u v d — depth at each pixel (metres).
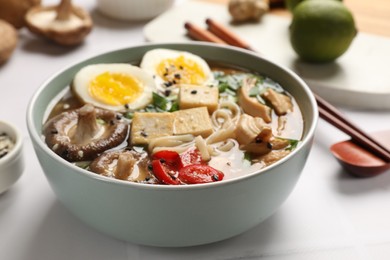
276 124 0.48
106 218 0.42
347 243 0.45
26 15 0.64
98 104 0.49
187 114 0.47
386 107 0.56
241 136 0.46
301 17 0.58
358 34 0.64
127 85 0.51
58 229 0.46
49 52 0.63
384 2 0.71
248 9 0.65
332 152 0.50
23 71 0.61
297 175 0.43
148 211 0.41
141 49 0.53
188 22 0.62
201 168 0.43
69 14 0.64
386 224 0.46
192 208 0.40
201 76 0.52
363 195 0.48
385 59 0.60
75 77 0.50
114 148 0.46
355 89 0.56
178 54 0.53
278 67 0.51
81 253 0.44
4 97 0.57
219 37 0.61
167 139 0.46
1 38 0.60
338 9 0.58
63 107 0.49
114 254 0.44
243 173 0.44
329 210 0.47
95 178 0.40
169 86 0.52
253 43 0.63
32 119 0.44
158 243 0.43
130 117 0.49
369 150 0.50
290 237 0.45
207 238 0.42
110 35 0.66
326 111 0.52
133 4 0.67
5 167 0.47
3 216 0.47
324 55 0.58
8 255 0.44
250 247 0.45
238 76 0.52
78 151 0.45
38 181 0.49
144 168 0.44
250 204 0.41
